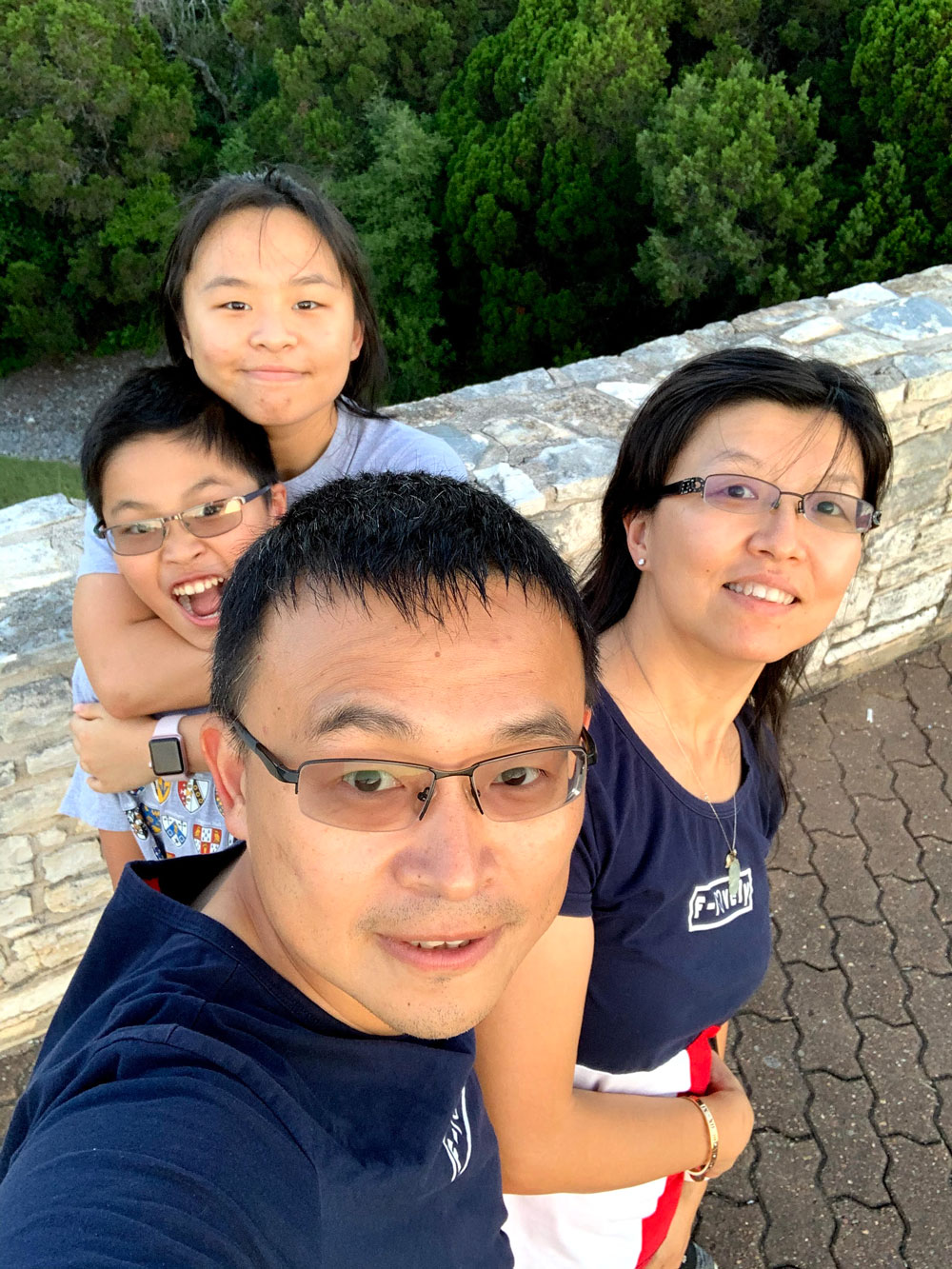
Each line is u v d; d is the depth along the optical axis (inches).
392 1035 36.4
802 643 54.2
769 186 629.6
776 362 53.0
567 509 125.3
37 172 826.8
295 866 31.5
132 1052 30.3
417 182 784.9
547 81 681.0
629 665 55.6
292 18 895.1
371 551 31.5
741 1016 113.7
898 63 599.5
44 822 101.6
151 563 62.3
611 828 49.5
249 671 32.9
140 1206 25.9
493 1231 42.1
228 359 62.1
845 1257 92.9
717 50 720.3
